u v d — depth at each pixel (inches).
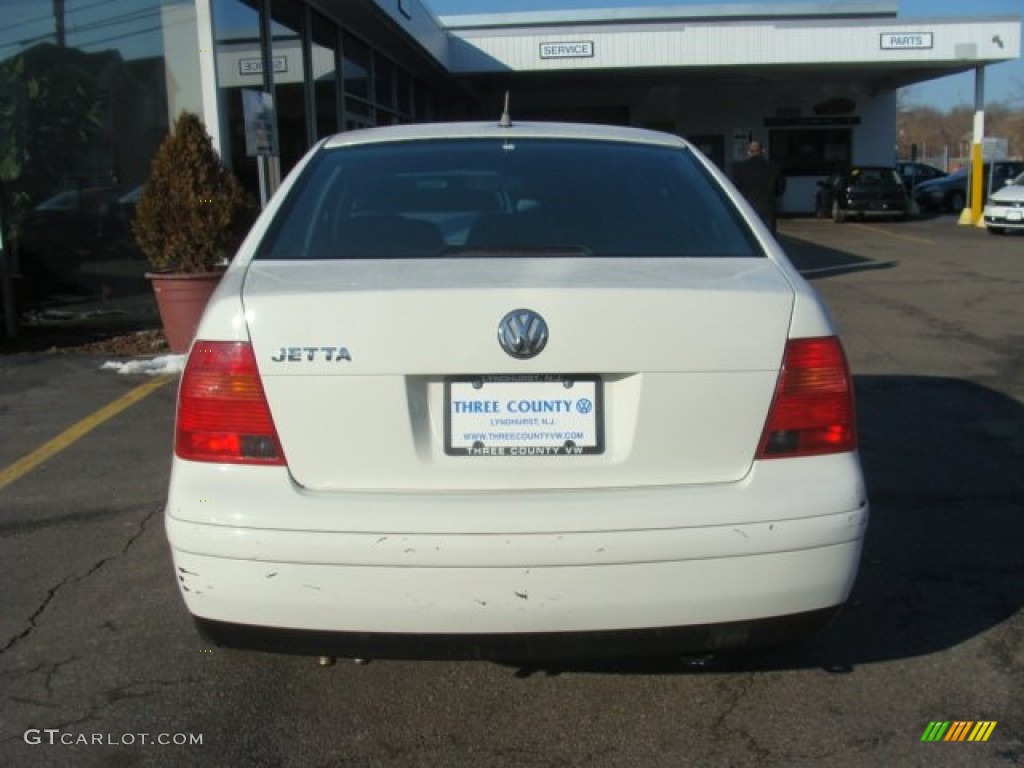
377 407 97.9
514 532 95.4
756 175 516.1
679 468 99.7
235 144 416.2
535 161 132.9
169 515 99.7
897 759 106.6
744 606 98.7
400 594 96.2
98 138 361.7
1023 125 3233.3
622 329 98.0
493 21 1198.9
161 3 369.1
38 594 146.6
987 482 193.5
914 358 312.7
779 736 111.1
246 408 98.7
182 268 306.2
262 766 106.3
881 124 1177.4
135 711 116.4
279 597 97.0
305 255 115.1
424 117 933.8
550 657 99.9
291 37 496.4
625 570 96.3
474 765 106.3
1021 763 105.7
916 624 136.6
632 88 1170.0
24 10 344.8
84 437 225.6
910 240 789.2
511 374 98.3
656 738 111.0
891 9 1184.2
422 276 103.0
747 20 1194.6
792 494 99.0
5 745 109.7
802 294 103.6
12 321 345.7
